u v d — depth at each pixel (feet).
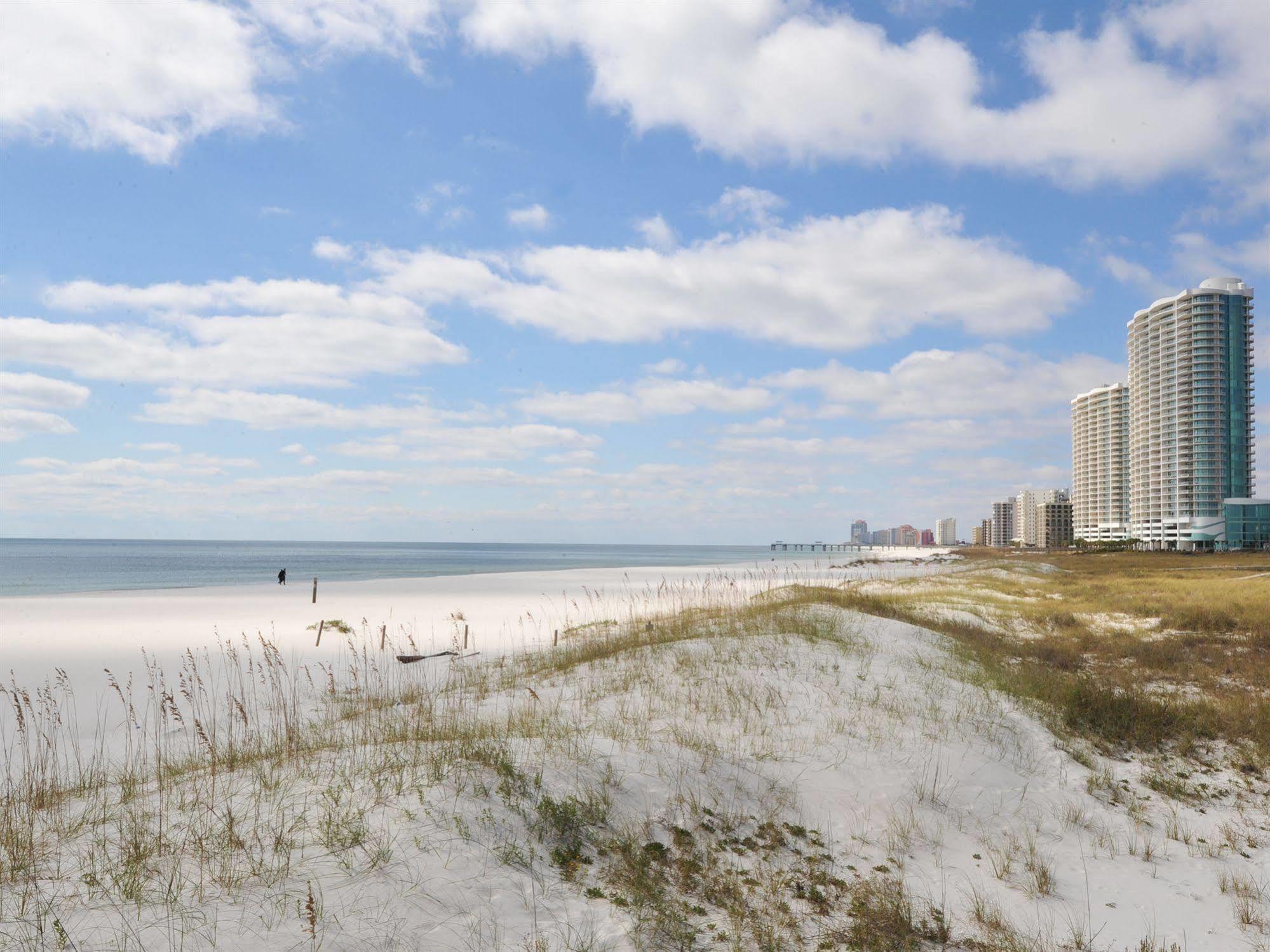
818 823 25.59
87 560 436.76
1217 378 554.05
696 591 128.36
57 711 33.88
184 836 18.93
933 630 62.49
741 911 19.48
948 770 30.68
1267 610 82.89
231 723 32.91
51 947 13.74
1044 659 58.03
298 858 17.89
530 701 36.50
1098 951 19.20
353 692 50.80
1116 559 343.26
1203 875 24.27
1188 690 49.60
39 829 19.95
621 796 24.29
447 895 17.28
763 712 34.81
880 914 20.07
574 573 287.28
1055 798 30.22
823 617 57.67
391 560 491.31
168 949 13.97
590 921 17.57
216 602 141.18
